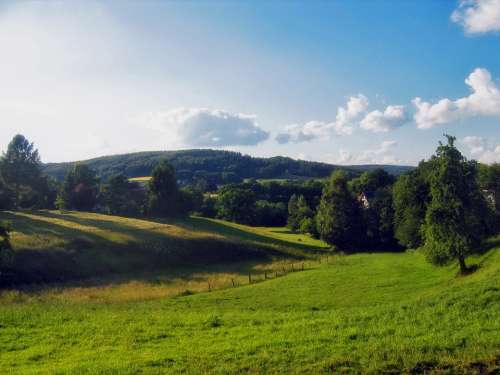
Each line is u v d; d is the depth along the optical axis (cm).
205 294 3569
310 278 4272
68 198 9825
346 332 1689
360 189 10188
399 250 7944
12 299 3297
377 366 1277
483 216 3938
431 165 4181
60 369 1362
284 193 13512
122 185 10094
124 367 1355
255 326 1933
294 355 1416
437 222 3741
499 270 2675
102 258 5334
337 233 7644
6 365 1459
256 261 6269
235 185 11900
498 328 1556
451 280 3431
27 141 9219
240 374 1280
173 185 9644
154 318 2200
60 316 2261
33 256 4838
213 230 8044
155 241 6300
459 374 1215
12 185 8919
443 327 1641
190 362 1401
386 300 2919
